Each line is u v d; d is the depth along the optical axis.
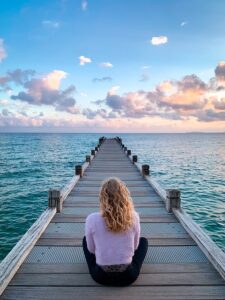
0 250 9.17
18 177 24.59
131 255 3.16
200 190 18.52
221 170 28.98
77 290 3.28
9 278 3.40
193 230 4.91
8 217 12.66
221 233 10.48
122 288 3.31
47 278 3.54
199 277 3.58
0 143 102.69
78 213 6.34
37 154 51.28
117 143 34.66
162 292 3.25
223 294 3.22
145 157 44.25
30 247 4.28
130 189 8.95
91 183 9.92
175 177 24.17
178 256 4.20
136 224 3.19
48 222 5.51
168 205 6.40
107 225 3.07
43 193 17.75
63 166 32.78
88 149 67.44
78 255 4.22
